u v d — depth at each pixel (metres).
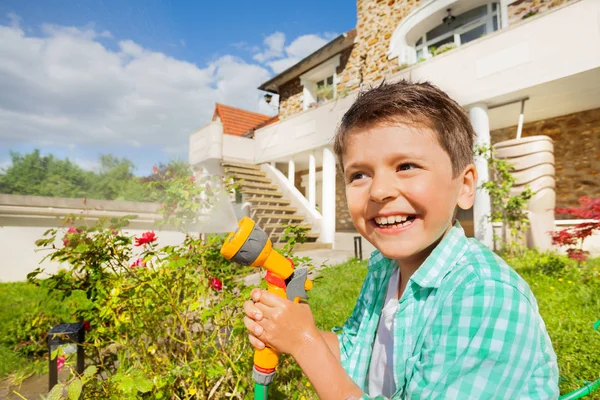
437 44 7.91
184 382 1.47
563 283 3.62
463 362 0.62
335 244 8.07
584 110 6.07
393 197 0.71
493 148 5.51
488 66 5.29
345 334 1.13
